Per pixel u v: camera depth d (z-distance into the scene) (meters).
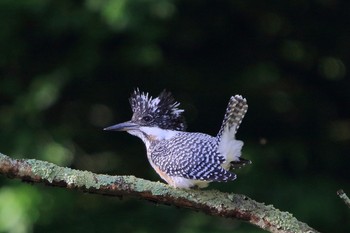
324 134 15.48
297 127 15.46
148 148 8.62
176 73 15.35
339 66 15.88
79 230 13.80
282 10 15.48
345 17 15.64
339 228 13.86
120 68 15.00
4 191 13.16
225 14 15.20
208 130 15.39
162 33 13.85
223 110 15.36
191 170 7.89
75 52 14.44
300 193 14.00
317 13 15.60
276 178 14.19
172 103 8.88
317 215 13.77
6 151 13.98
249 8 15.34
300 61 15.74
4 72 14.80
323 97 15.78
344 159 15.33
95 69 14.77
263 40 15.72
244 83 15.33
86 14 13.70
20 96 14.41
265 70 15.19
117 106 15.58
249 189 13.94
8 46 14.42
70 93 15.31
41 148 14.09
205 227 13.41
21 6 13.55
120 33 13.91
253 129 15.36
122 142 15.42
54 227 13.68
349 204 7.14
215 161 7.86
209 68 15.53
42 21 13.91
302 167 14.63
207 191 7.36
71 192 13.77
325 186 14.30
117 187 7.26
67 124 15.17
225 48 15.66
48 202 13.50
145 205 14.20
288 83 15.66
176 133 8.57
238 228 13.35
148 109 8.81
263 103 15.42
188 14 14.86
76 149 15.11
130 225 13.95
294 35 15.72
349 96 15.94
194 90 15.41
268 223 7.24
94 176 7.25
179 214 13.95
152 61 13.98
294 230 7.20
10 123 14.22
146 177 14.96
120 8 12.99
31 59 14.75
